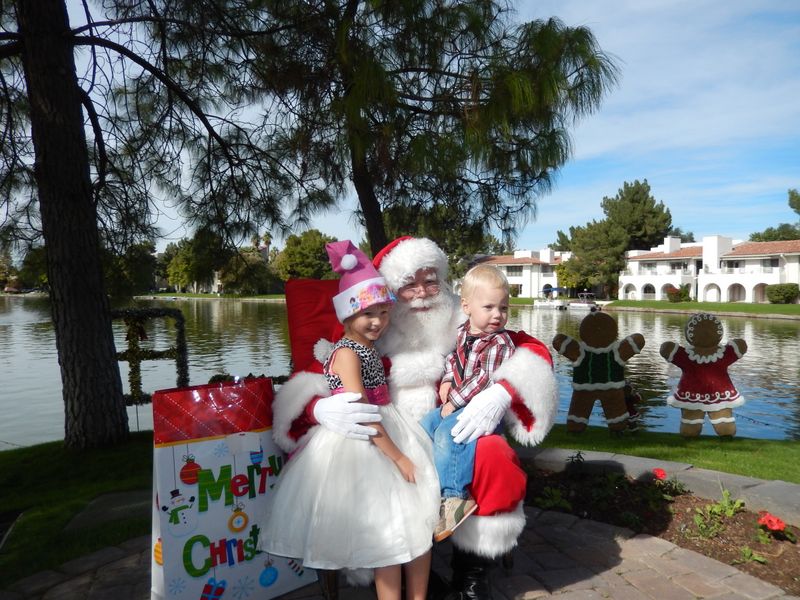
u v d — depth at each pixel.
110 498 4.07
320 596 2.58
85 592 2.71
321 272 66.75
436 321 2.67
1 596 2.69
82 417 5.41
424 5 4.52
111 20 5.36
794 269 47.00
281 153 6.54
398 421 2.45
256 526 2.45
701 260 54.66
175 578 2.26
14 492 4.40
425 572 2.30
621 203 62.16
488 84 4.37
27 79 5.27
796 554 2.86
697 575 2.73
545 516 3.45
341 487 2.19
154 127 6.33
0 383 13.57
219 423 2.37
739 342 5.89
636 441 5.72
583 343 6.15
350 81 4.55
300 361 2.71
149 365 15.68
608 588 2.63
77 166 5.20
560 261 68.38
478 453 2.32
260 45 5.45
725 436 5.88
